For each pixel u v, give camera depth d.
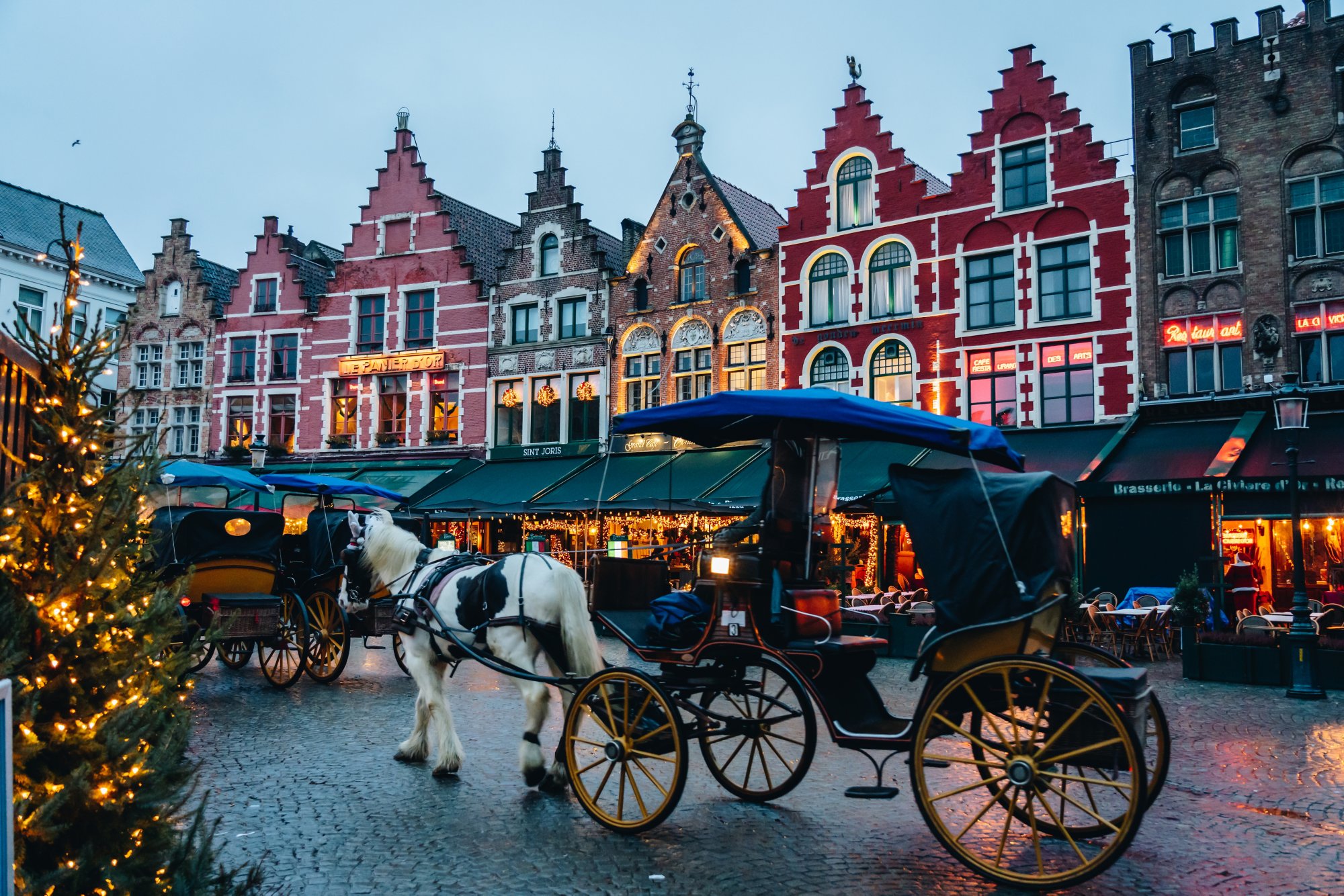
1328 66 21.19
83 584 3.84
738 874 6.07
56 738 3.70
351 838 6.73
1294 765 8.99
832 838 6.81
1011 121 24.58
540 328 30.88
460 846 6.56
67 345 4.02
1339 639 14.23
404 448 32.19
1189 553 19.67
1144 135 22.97
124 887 3.77
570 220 30.61
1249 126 21.86
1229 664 14.41
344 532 13.64
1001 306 24.47
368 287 33.47
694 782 8.41
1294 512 13.46
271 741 9.77
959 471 6.57
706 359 28.19
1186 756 9.40
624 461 28.11
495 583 8.08
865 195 26.36
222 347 35.19
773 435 7.81
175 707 4.34
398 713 11.27
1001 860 6.32
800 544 7.75
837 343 26.22
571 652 7.84
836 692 7.07
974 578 6.28
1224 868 6.15
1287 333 21.14
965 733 6.08
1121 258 23.02
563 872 6.08
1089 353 23.30
